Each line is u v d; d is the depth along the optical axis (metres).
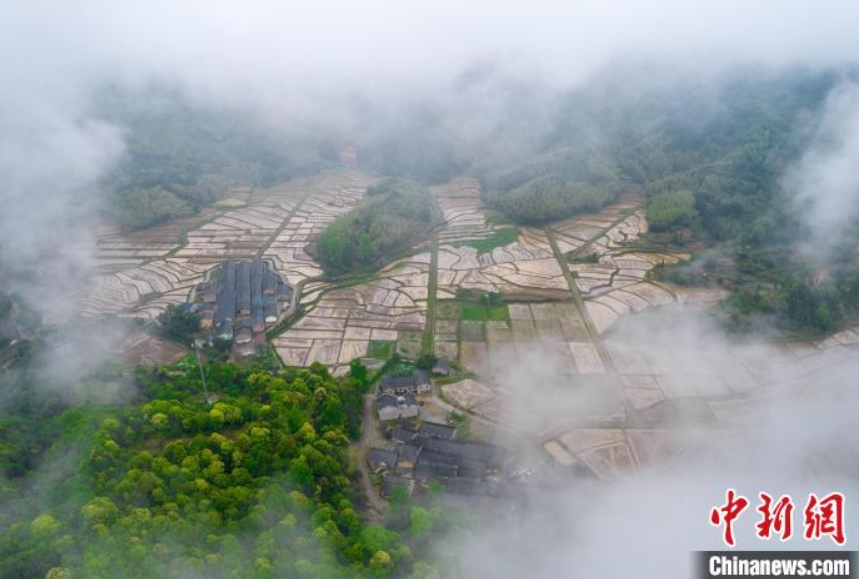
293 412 109.44
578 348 150.88
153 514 82.62
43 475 92.81
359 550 83.12
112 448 94.25
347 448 114.25
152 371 133.38
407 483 104.00
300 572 76.31
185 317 158.12
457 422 123.56
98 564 72.81
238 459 95.50
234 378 125.56
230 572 74.50
